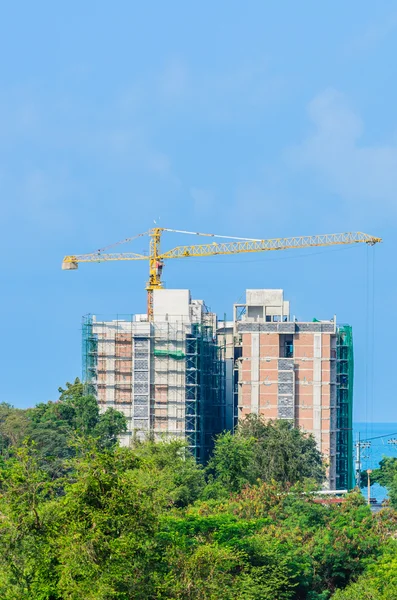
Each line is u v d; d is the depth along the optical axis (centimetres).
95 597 17175
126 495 18575
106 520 18188
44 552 18312
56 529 18562
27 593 18238
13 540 18438
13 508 18612
